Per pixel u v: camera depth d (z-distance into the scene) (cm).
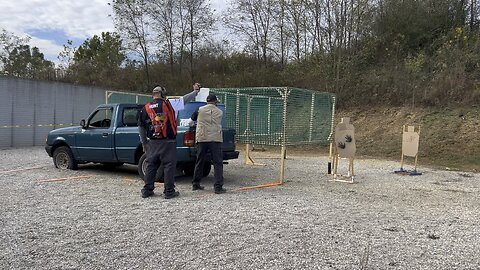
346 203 721
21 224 534
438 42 2297
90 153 996
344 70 2309
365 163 1461
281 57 2802
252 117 1020
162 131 718
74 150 1027
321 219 593
